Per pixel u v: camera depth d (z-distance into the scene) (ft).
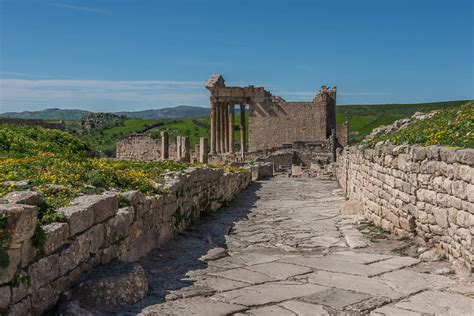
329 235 44.01
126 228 29.40
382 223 45.47
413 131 49.73
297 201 72.79
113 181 36.19
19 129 73.41
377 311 22.93
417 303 23.98
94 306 22.04
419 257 33.22
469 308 23.20
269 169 138.31
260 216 56.70
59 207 24.56
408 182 38.17
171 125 381.81
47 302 20.67
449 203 30.78
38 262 20.15
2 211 18.26
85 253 24.16
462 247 28.81
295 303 23.98
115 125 379.96
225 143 216.13
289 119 230.27
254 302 24.06
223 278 28.76
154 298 24.44
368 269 30.81
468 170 27.91
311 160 196.95
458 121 42.68
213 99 213.66
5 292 18.07
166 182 41.96
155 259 32.91
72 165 41.70
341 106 487.20
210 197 57.72
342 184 89.30
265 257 35.04
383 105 479.00
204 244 38.91
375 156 48.06
